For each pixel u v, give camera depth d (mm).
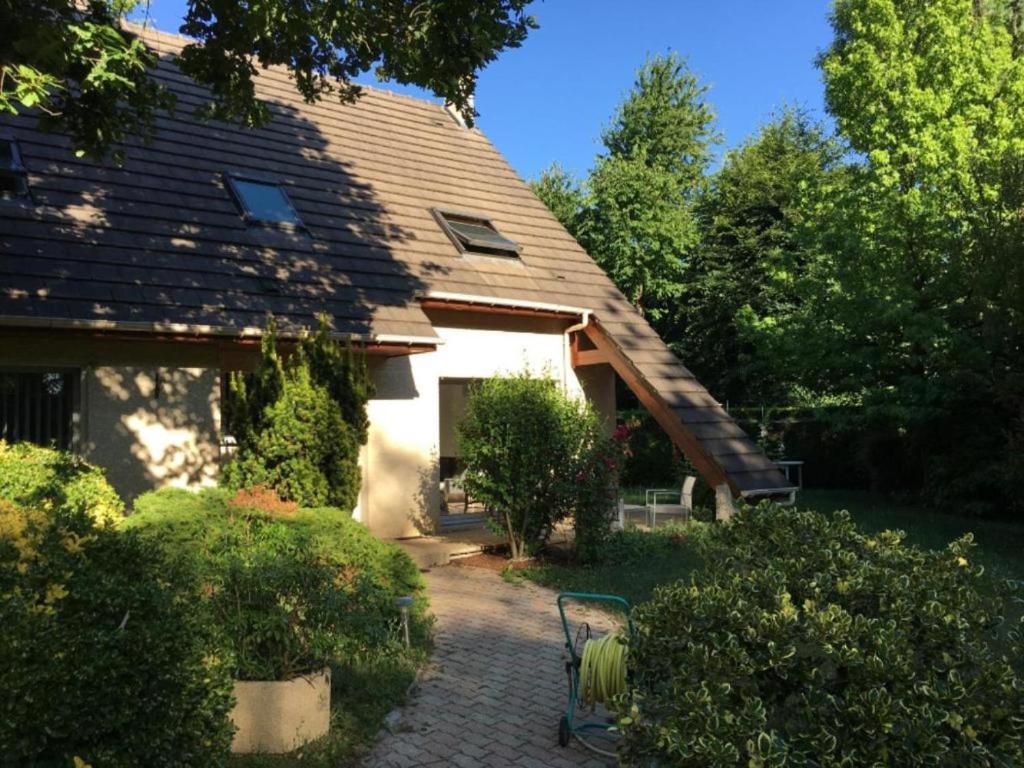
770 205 29188
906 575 4180
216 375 10016
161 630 3523
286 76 15359
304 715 4797
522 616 7980
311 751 4672
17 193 9523
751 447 13227
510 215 15531
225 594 5035
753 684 3449
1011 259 12000
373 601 6191
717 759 3137
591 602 8477
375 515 11680
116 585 3596
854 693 3363
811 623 3520
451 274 12617
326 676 5012
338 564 6219
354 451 9078
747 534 4766
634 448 22625
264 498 7129
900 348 16328
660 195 29578
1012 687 3555
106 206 10031
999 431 15258
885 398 15844
